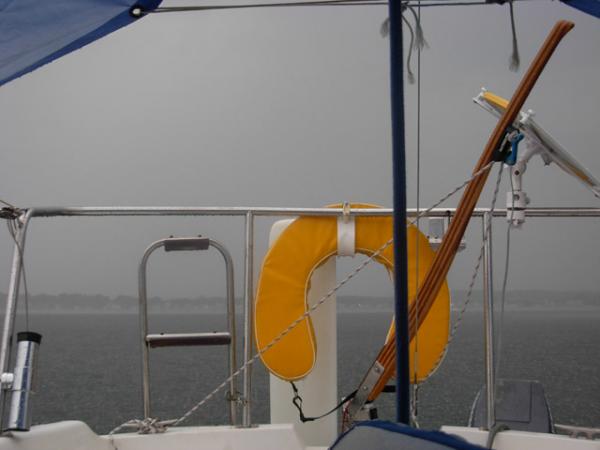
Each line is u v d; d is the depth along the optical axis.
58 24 2.77
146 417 2.79
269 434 2.67
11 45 2.85
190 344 2.78
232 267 2.83
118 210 2.74
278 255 2.94
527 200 2.47
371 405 2.79
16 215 2.56
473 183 2.47
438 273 2.50
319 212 2.93
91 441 2.50
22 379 2.29
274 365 2.87
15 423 2.26
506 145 2.41
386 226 2.97
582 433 2.66
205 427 2.74
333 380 3.30
